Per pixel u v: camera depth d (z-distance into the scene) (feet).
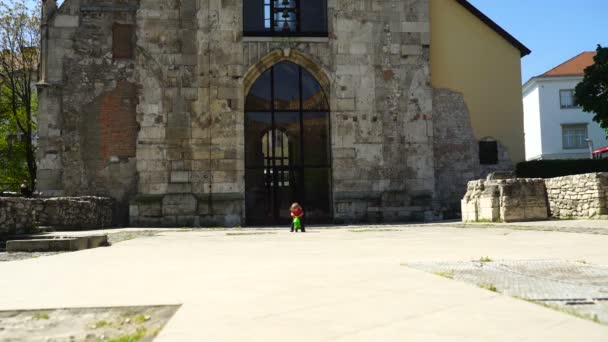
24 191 83.92
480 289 21.25
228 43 91.30
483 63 101.50
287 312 18.03
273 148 92.32
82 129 89.76
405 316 17.03
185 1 91.40
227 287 23.27
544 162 98.89
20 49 130.41
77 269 30.53
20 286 24.59
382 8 94.89
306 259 33.68
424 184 92.99
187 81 90.27
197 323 16.66
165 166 88.89
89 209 76.54
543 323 15.75
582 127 195.62
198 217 88.07
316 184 92.89
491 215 73.05
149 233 66.74
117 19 91.30
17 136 142.20
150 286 24.11
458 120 99.96
